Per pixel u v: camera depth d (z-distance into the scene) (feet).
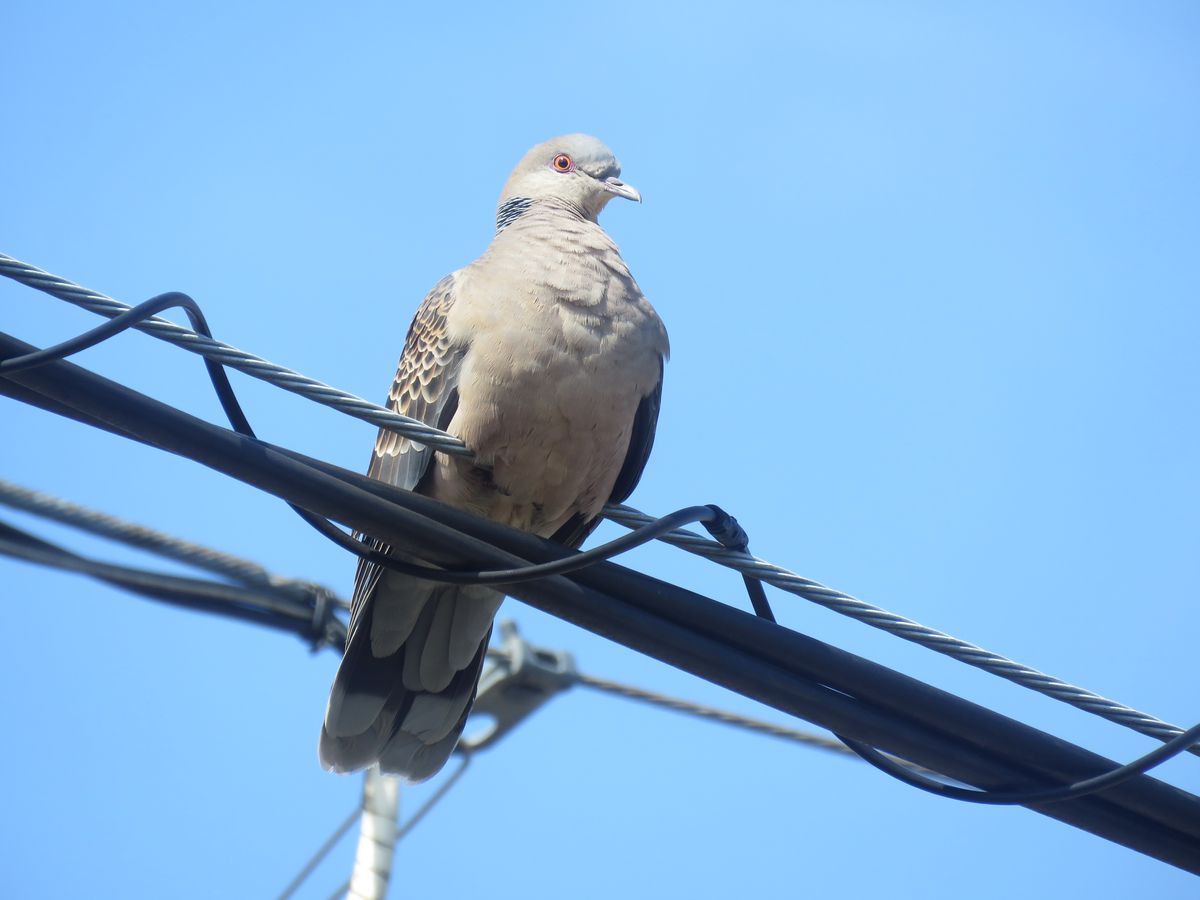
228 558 39.24
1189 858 29.30
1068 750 28.81
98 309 24.54
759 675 28.45
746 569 27.25
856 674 28.48
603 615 28.17
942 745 28.89
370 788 42.42
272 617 39.32
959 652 26.50
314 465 26.45
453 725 34.88
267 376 25.80
